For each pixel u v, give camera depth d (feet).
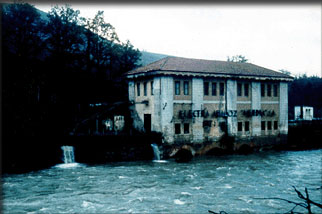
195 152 114.11
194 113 113.50
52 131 113.60
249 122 128.26
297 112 200.23
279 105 137.28
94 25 150.61
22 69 110.52
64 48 142.10
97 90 151.23
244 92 127.13
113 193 65.00
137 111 122.42
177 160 105.91
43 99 123.44
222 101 120.98
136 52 163.02
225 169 91.40
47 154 92.63
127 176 80.38
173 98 109.60
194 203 59.11
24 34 134.51
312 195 65.21
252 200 61.57
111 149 100.94
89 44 149.89
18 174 81.46
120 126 132.46
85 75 147.43
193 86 113.91
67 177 78.38
